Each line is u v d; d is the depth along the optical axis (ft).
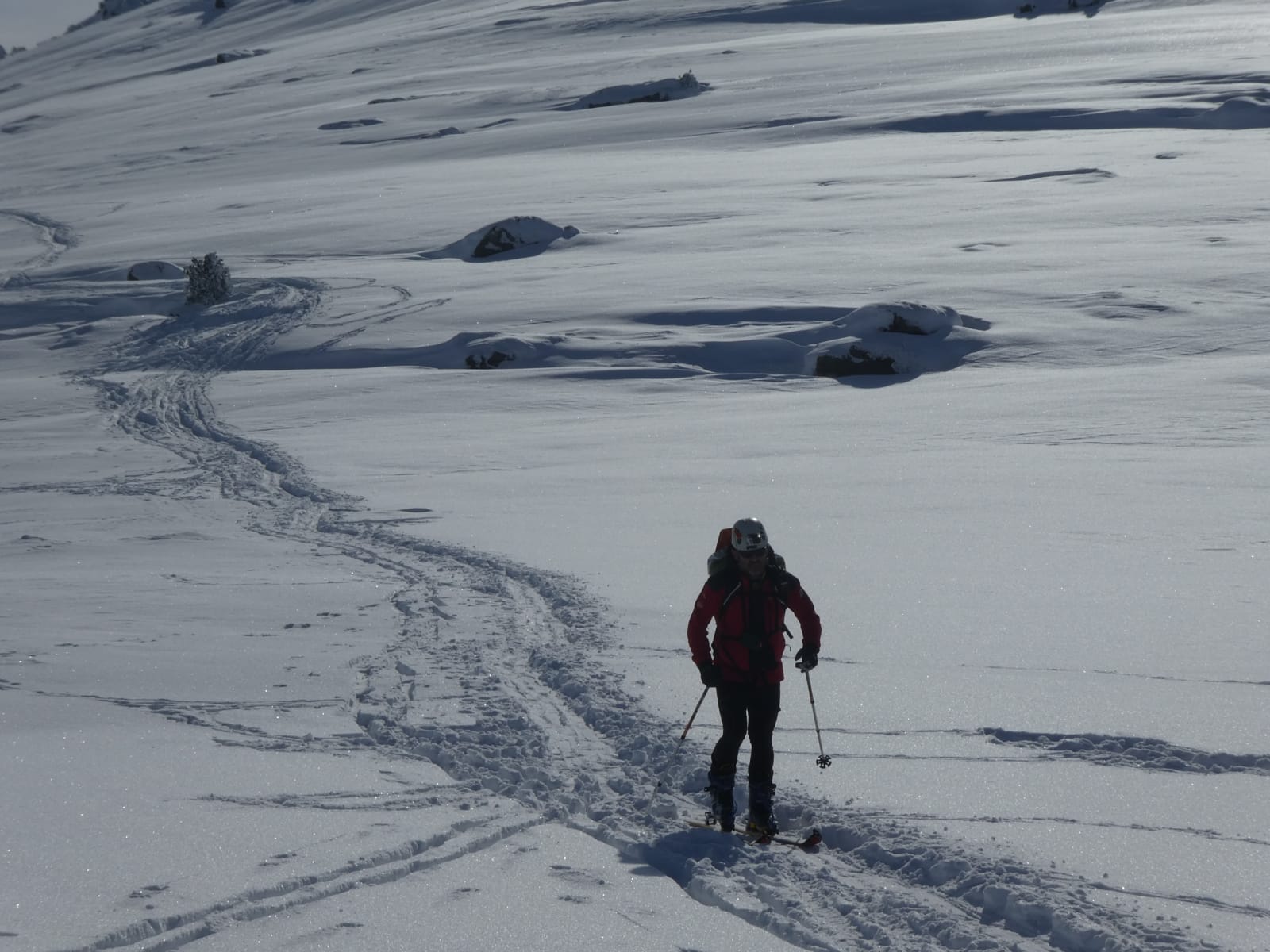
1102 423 69.31
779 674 19.61
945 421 72.74
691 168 220.23
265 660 29.58
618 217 177.27
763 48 402.93
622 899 15.99
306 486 62.49
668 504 51.70
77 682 27.35
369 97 414.00
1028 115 241.96
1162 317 103.76
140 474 71.31
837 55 370.73
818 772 20.90
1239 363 86.48
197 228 210.59
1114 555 38.63
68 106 542.98
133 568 43.42
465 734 23.61
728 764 19.38
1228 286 112.16
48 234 226.38
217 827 18.01
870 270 129.90
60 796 19.33
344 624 33.68
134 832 17.71
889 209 165.78
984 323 106.63
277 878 16.07
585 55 447.01
